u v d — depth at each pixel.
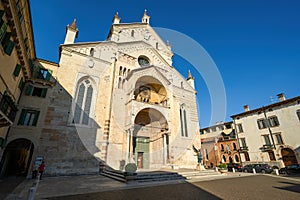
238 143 38.28
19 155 21.05
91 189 10.30
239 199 8.23
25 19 13.15
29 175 14.60
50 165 15.27
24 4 11.93
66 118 17.30
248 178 16.73
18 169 20.72
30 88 16.98
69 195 8.94
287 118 31.25
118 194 9.23
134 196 8.81
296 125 29.80
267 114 34.50
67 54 19.75
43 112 16.75
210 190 10.38
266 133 33.84
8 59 11.74
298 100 30.14
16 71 13.66
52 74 18.56
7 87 12.47
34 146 15.33
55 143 16.08
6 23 10.43
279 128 32.06
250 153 35.62
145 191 10.06
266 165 26.56
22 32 12.63
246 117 38.28
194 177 16.59
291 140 29.92
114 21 25.95
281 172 24.47
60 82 18.33
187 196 8.83
